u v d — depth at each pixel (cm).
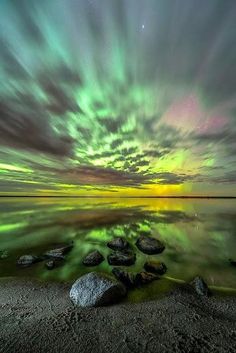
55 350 452
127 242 1536
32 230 2195
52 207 5784
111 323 567
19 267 1092
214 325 570
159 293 787
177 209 5072
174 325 565
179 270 1081
